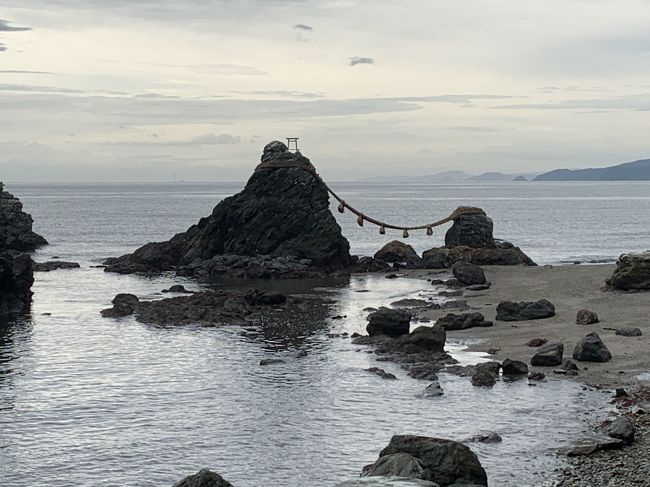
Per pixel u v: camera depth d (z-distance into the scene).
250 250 97.06
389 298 73.62
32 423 36.50
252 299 69.94
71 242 144.50
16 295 68.69
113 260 104.44
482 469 26.06
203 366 47.12
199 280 88.69
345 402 39.31
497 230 174.00
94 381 43.84
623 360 45.69
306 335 56.31
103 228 182.50
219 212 99.25
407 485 20.73
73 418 37.25
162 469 30.92
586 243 140.88
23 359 49.12
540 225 190.12
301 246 95.69
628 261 68.12
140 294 77.19
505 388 41.25
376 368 45.53
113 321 62.41
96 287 82.94
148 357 49.59
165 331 58.16
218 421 36.59
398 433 34.53
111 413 37.97
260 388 42.06
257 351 51.06
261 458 31.89
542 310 58.84
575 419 35.78
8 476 30.36
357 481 21.08
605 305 62.12
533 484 28.25
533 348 49.88
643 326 54.06
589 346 45.78
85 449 33.16
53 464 31.53
